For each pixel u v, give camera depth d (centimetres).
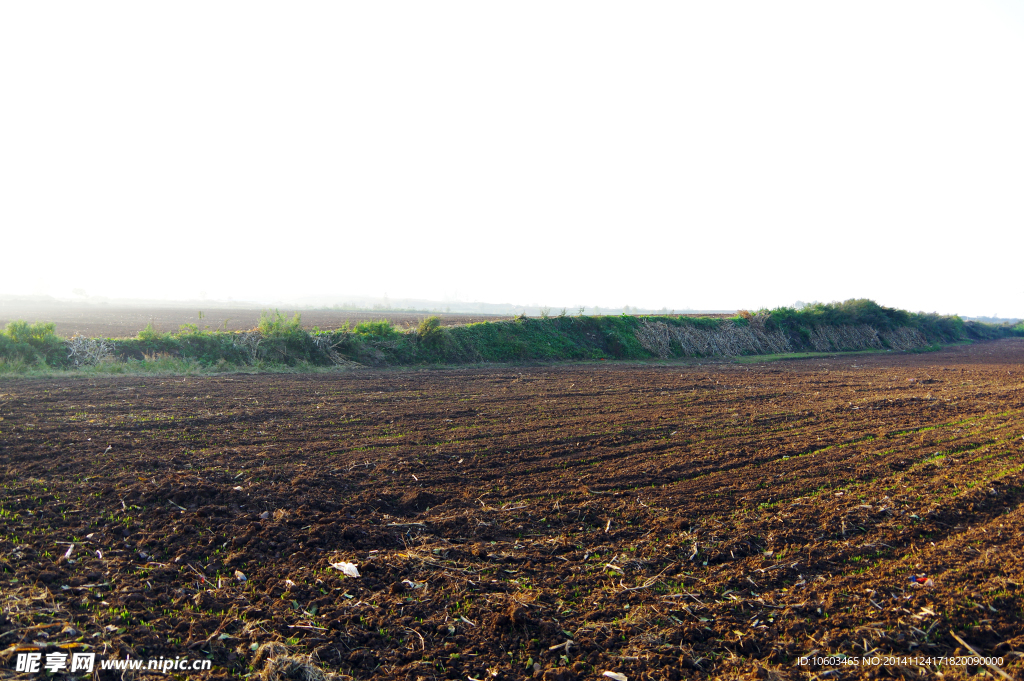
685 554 694
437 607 575
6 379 1881
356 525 751
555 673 480
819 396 1959
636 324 3897
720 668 496
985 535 742
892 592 605
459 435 1262
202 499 806
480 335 3244
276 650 489
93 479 872
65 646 473
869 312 5425
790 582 633
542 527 774
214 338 2522
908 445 1236
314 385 1997
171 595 571
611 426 1391
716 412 1612
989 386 2308
